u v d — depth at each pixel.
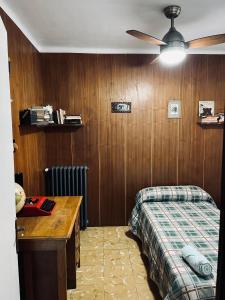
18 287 1.45
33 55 3.09
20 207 1.91
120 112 3.57
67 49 3.42
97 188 3.68
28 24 2.60
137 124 3.61
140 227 3.17
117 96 3.55
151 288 2.36
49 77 3.46
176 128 3.65
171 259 2.00
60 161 3.60
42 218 1.98
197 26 2.70
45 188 3.54
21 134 2.57
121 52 3.47
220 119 3.56
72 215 2.05
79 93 3.50
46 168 3.49
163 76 3.56
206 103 3.64
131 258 2.86
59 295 1.75
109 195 3.69
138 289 2.34
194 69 3.58
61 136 3.57
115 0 2.11
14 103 2.36
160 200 3.36
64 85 3.48
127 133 3.61
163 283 2.04
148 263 2.74
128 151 3.65
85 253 2.96
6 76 1.29
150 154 3.67
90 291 2.31
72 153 3.60
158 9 2.28
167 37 2.29
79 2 2.14
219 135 3.71
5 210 1.24
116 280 2.47
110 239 3.31
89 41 3.17
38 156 3.22
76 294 2.27
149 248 2.60
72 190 3.50
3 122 1.23
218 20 2.55
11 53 2.30
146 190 3.46
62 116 3.35
